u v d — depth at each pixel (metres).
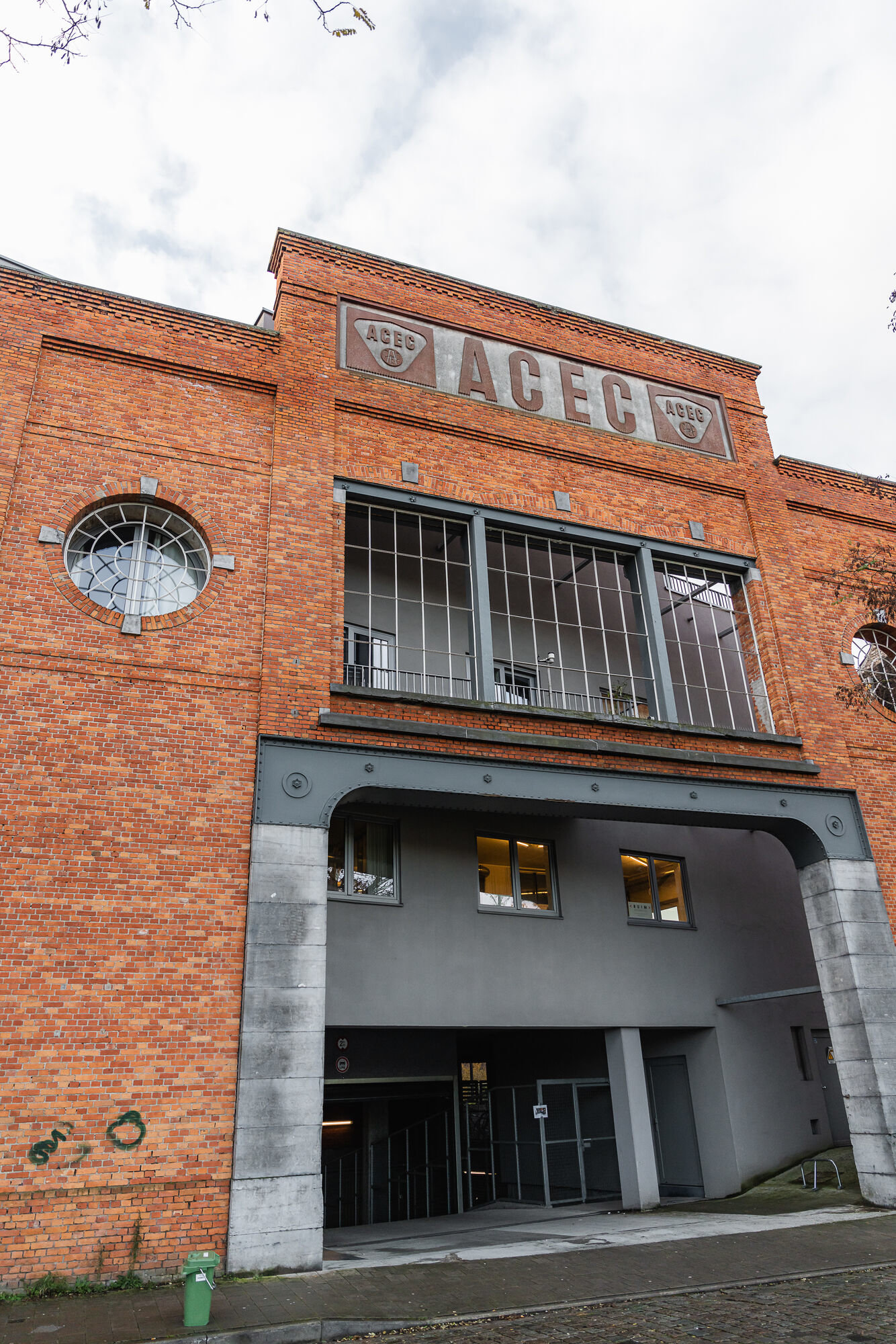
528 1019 13.77
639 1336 7.01
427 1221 14.59
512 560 17.66
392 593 16.09
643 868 15.98
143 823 10.20
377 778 11.32
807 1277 8.74
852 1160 14.81
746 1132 14.83
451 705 12.20
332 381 13.68
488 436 14.49
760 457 16.92
